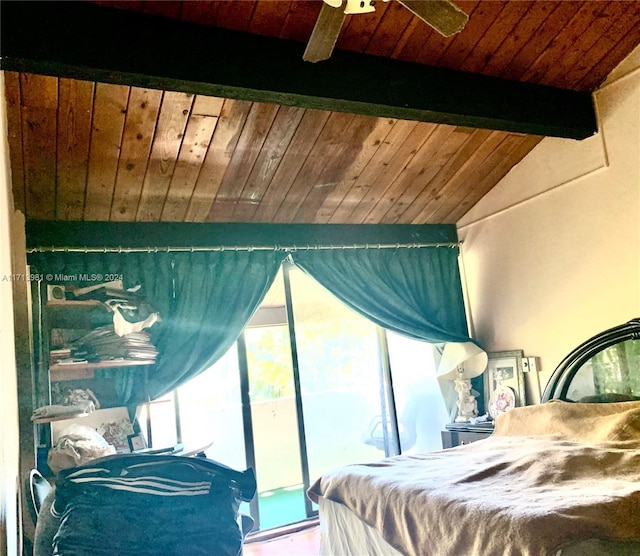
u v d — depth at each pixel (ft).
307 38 7.95
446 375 13.43
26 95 7.68
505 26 8.72
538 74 10.00
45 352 9.14
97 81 6.95
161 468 4.55
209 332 11.32
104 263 10.73
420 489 7.02
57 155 8.91
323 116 9.55
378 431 13.69
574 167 11.30
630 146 10.21
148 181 10.07
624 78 10.28
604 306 10.69
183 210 11.17
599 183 10.79
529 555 5.11
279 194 11.43
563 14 8.80
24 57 6.23
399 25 8.18
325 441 13.07
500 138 11.50
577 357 10.71
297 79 7.86
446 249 14.30
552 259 11.80
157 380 10.60
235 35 7.51
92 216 10.62
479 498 6.33
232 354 12.35
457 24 5.69
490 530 5.65
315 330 13.39
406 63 8.84
